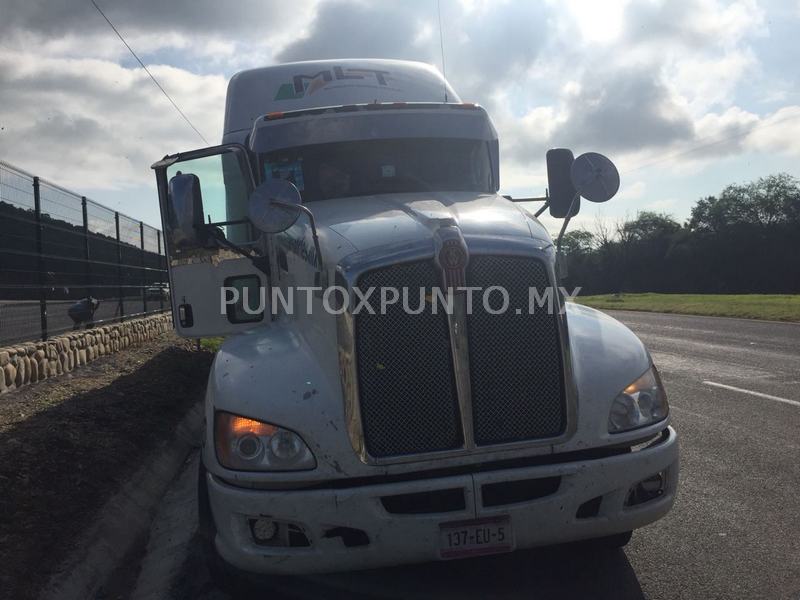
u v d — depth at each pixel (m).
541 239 4.15
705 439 7.24
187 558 4.98
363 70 7.98
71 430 6.78
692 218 86.50
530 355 3.91
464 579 4.36
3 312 8.88
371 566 3.72
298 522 3.66
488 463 3.84
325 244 4.23
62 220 11.03
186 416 9.09
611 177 5.29
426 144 6.09
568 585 4.24
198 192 5.80
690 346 14.91
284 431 3.76
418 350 3.82
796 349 13.78
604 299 44.78
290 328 4.64
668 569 4.40
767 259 79.12
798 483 5.80
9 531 4.55
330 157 5.95
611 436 3.93
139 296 15.95
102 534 5.08
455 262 3.81
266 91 7.75
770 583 4.16
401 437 3.79
